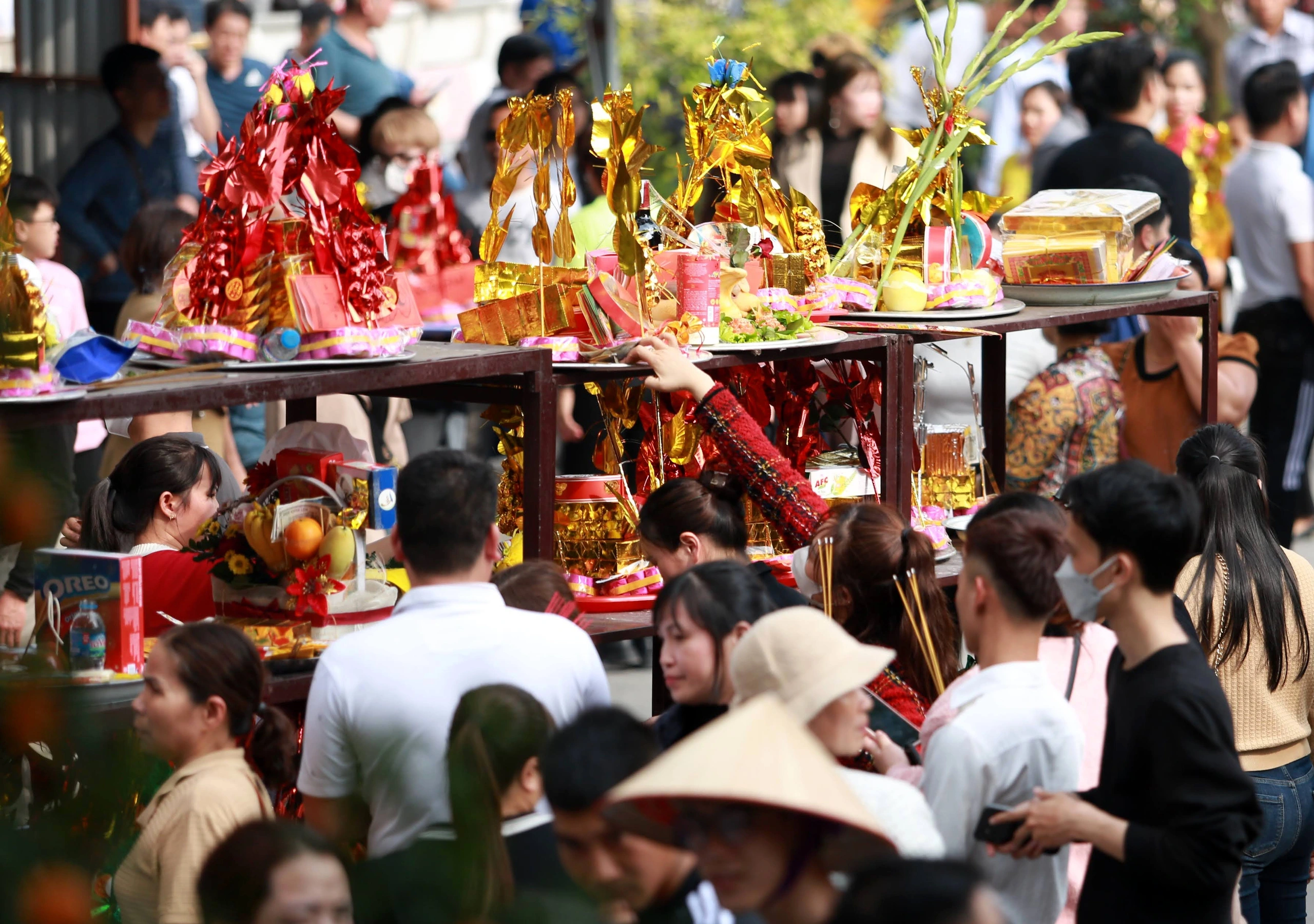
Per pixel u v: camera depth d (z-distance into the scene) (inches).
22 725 183.2
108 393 331.6
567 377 444.8
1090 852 350.0
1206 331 669.9
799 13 1488.7
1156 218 741.3
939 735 331.3
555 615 382.0
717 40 538.9
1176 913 323.6
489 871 205.9
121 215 861.2
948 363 717.3
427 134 814.5
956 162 582.6
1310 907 665.0
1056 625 393.1
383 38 1192.2
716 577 357.7
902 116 1379.2
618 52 1341.0
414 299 433.4
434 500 351.6
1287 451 996.6
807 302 539.8
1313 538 1139.9
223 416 794.2
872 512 422.3
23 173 910.4
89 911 177.9
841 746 295.1
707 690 355.9
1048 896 346.0
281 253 380.2
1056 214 612.7
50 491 183.6
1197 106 1147.9
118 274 864.3
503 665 346.9
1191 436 494.3
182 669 330.3
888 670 408.2
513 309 444.5
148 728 323.0
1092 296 599.2
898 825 296.2
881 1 1505.9
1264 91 979.9
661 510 444.1
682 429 520.1
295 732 407.2
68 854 178.4
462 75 1210.0
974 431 620.4
